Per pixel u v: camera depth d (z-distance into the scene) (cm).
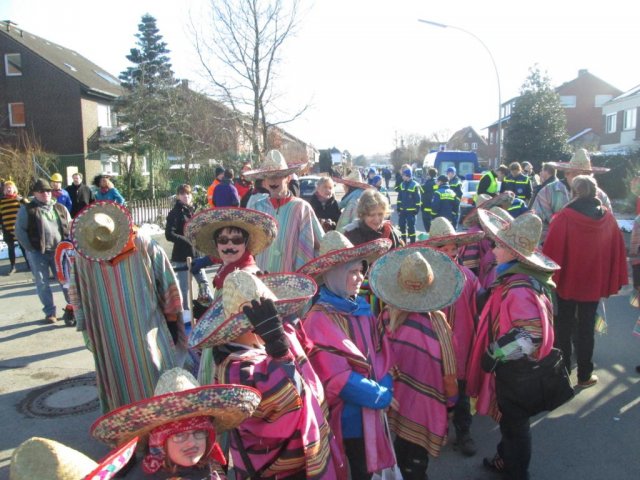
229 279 215
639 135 4069
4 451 418
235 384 188
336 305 279
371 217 428
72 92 3322
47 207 751
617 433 431
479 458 400
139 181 2662
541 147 3212
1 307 848
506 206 649
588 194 490
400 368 307
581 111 5653
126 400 362
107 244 349
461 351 376
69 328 732
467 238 405
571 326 511
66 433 446
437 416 301
